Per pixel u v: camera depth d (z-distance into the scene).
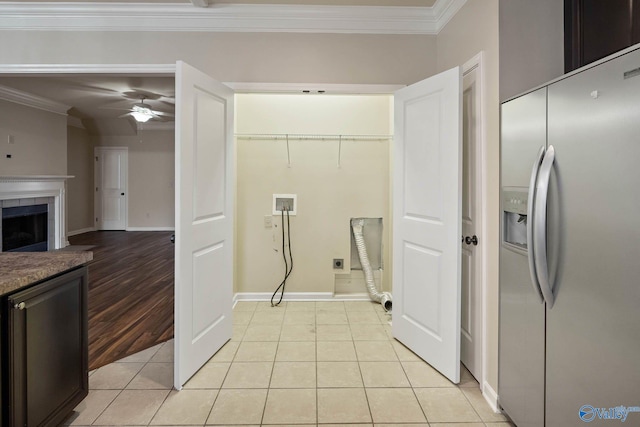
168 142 8.85
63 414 1.65
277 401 1.96
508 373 1.74
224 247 2.62
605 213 1.13
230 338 2.74
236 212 3.60
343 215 3.68
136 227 8.94
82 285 1.79
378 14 2.66
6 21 2.62
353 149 3.66
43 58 2.65
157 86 5.20
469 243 2.20
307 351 2.55
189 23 2.68
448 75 2.12
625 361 1.07
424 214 2.37
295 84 2.73
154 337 2.83
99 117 7.83
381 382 2.15
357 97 3.65
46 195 6.15
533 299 1.52
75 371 1.74
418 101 2.41
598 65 1.15
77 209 8.30
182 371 2.10
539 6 1.84
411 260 2.52
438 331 2.26
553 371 1.39
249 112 3.62
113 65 2.67
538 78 1.85
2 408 1.34
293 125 3.63
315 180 3.66
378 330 2.93
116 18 2.65
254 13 2.65
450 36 2.49
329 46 2.73
